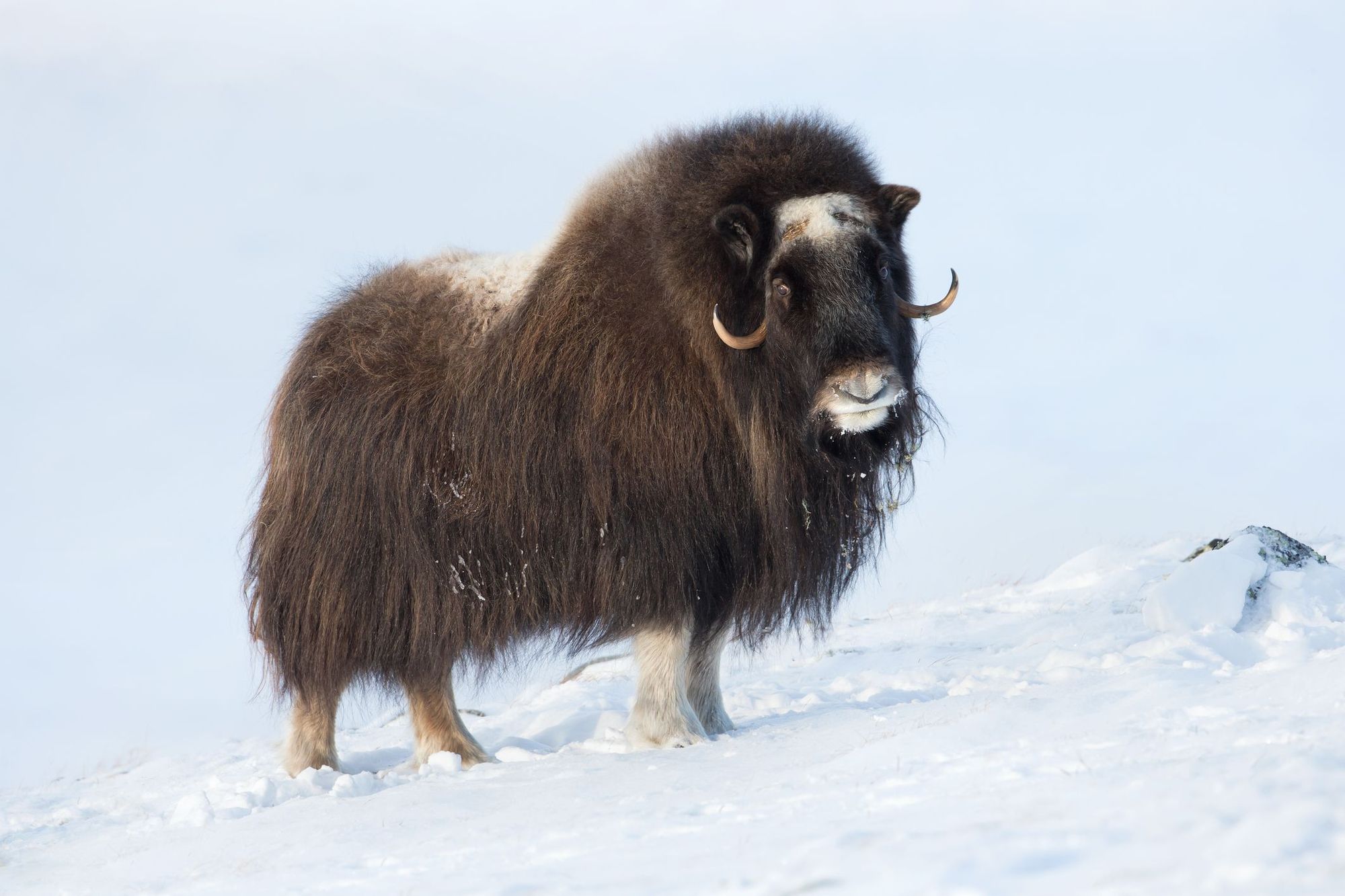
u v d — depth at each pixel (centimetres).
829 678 3284
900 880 805
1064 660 2762
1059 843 859
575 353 2242
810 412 2083
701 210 2170
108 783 3061
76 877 1816
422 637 2339
